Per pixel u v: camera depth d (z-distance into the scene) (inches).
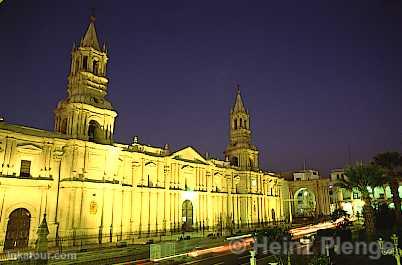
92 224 1926.7
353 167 2009.1
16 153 1744.6
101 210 1988.2
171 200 2630.4
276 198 4158.5
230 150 3737.7
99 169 2043.6
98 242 1925.4
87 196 1926.7
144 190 2391.7
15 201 1690.5
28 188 1749.5
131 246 1911.9
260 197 3732.8
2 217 1625.2
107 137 2140.7
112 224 2048.5
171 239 2300.7
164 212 2544.3
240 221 3427.7
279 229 1053.2
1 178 1630.2
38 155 1829.5
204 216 2967.5
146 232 2348.7
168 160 2645.2
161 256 1637.6
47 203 1811.0
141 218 2343.8
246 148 3656.5
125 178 2292.1
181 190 2719.0
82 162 1955.0
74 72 2175.2
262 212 3752.5
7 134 1713.8
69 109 2033.7
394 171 2223.2
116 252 1766.7
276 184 4254.4
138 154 2390.5
